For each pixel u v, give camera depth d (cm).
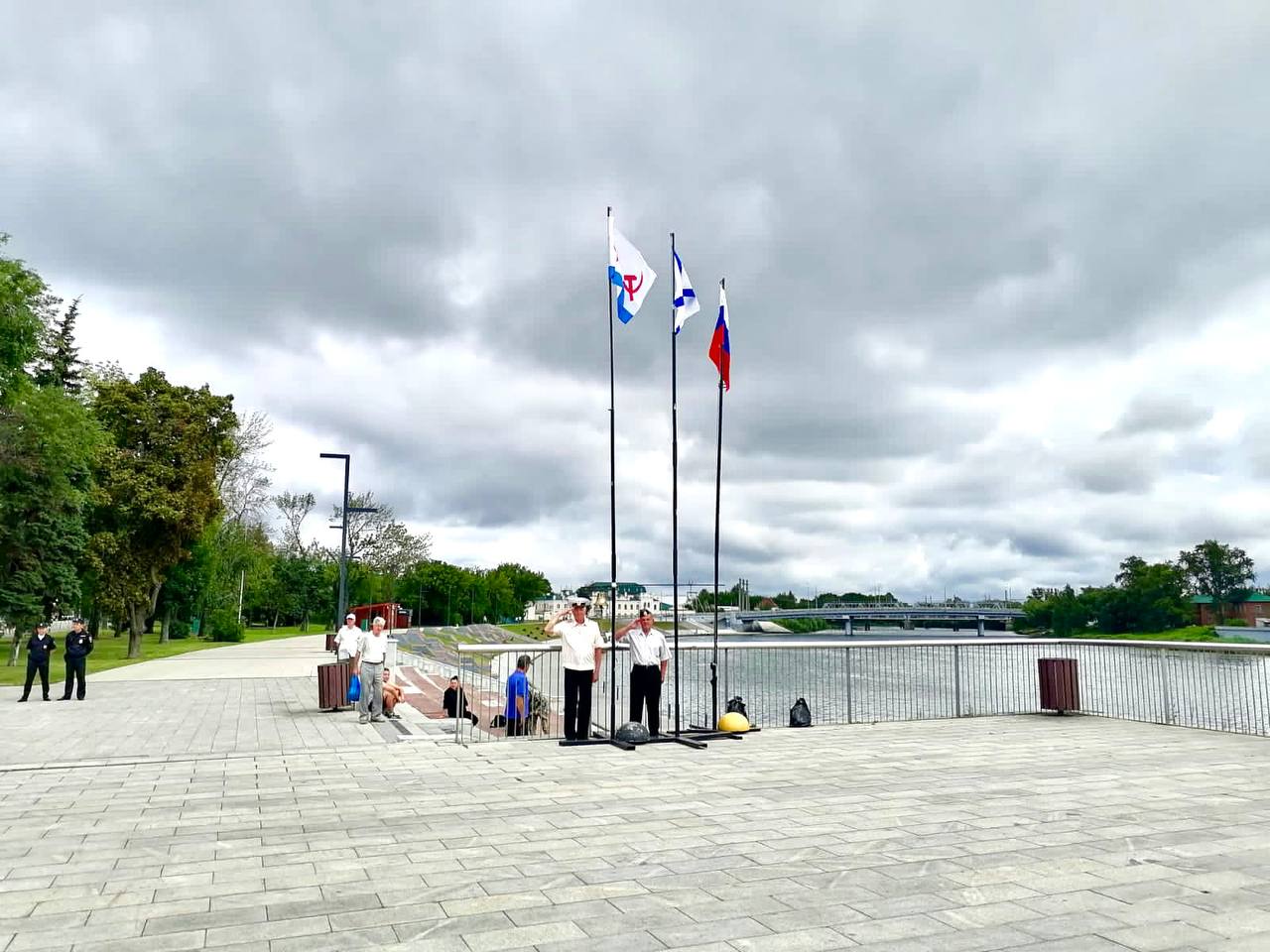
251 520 7756
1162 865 638
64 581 4253
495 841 724
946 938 489
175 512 4903
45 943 495
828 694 1659
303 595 10256
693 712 1725
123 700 2297
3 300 3444
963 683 1700
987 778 997
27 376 3803
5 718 1862
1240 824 767
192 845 722
